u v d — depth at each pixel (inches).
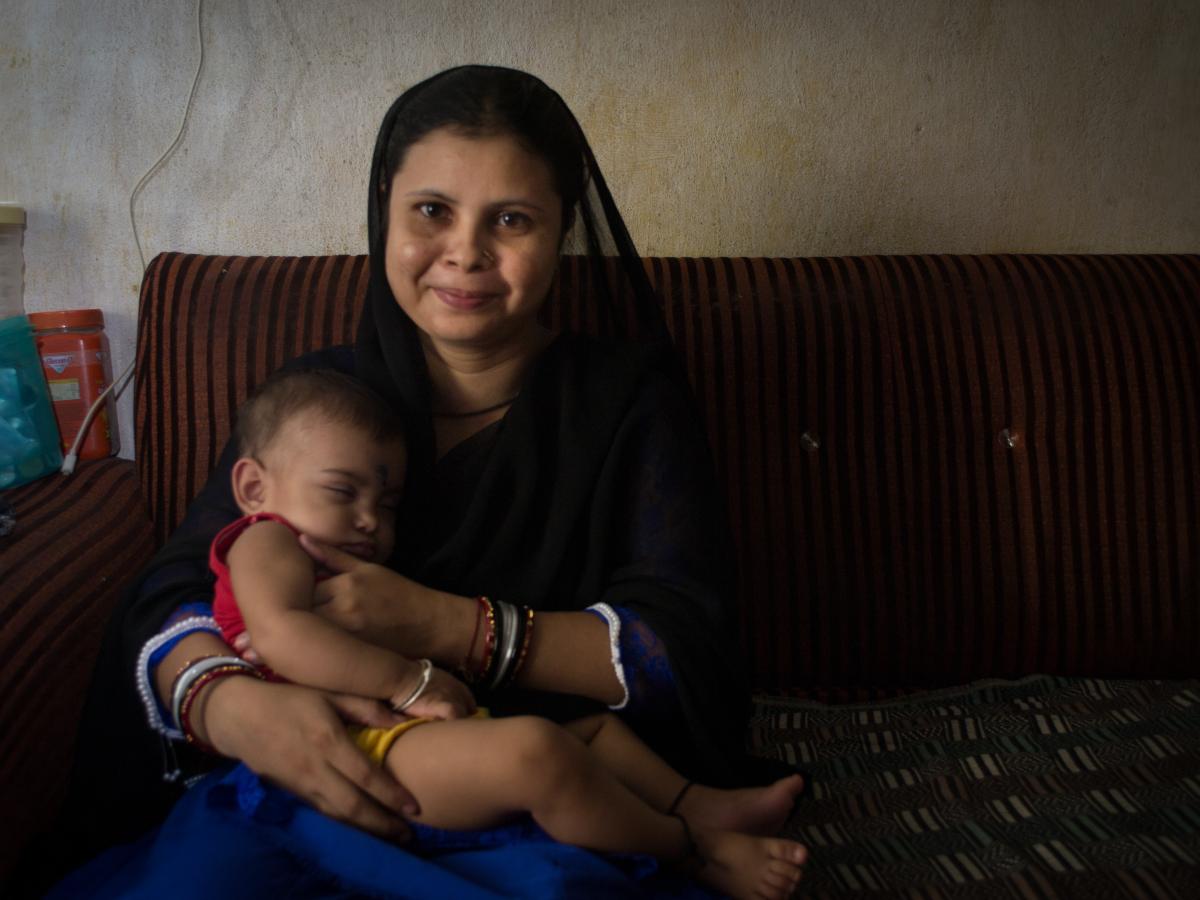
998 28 69.6
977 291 62.3
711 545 45.6
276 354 58.9
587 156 48.0
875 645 60.1
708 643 43.3
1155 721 55.2
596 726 42.2
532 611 42.6
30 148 67.1
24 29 65.9
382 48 67.0
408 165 43.2
